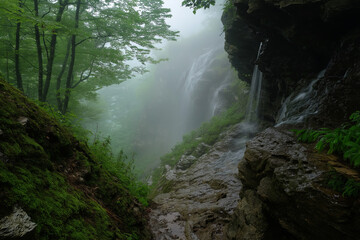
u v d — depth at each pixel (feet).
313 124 12.60
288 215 7.94
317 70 22.31
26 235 4.10
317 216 6.75
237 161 28.78
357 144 6.97
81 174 8.42
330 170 7.45
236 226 10.81
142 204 13.75
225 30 32.24
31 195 4.91
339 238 6.23
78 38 33.68
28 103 7.71
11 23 28.27
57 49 35.50
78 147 9.62
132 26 29.37
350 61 15.39
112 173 12.39
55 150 7.81
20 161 5.57
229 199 17.04
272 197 8.52
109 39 34.01
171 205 17.93
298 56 23.52
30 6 27.63
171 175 35.09
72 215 5.92
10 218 4.05
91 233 6.04
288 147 10.05
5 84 7.36
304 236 7.32
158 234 11.75
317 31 18.60
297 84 23.65
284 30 21.12
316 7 16.25
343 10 14.56
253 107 38.14
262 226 9.32
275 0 18.45
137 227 9.85
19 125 6.27
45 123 7.89
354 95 12.46
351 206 6.23
